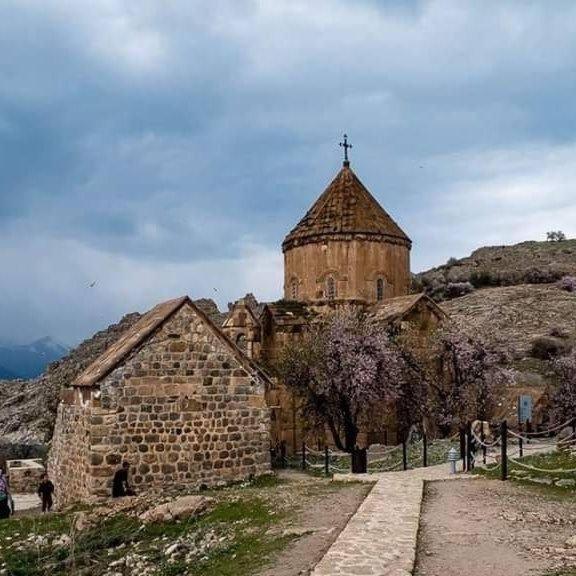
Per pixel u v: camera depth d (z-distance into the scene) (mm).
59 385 67125
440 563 11320
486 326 54188
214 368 23938
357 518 14117
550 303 68062
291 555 12289
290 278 44156
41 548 16891
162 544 16078
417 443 33000
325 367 31875
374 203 44438
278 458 31703
